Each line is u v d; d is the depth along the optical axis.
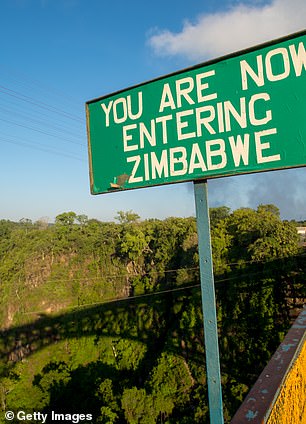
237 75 1.96
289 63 1.84
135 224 45.19
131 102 2.30
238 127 1.93
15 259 52.81
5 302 48.62
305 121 1.77
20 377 37.03
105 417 23.88
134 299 37.09
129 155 2.29
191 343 27.33
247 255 27.44
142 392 22.64
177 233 37.28
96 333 38.00
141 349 33.06
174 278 34.59
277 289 24.83
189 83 2.09
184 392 24.17
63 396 31.75
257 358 23.48
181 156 2.08
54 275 46.50
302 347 2.40
